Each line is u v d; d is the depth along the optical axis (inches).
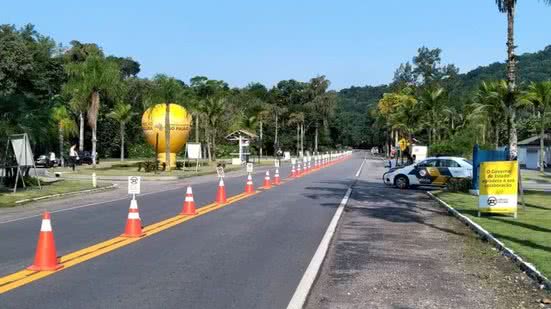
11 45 1448.1
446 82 4079.7
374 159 3617.1
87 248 455.2
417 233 567.8
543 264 382.6
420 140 3036.4
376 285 349.4
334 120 5378.9
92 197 954.7
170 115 1894.7
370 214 730.2
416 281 360.2
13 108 1149.1
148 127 1926.7
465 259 432.5
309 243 490.3
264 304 299.1
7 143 1021.8
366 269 396.8
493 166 655.8
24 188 1046.4
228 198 901.2
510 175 652.1
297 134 4471.0
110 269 379.9
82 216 676.1
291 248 465.1
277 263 404.2
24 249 452.4
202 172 1729.8
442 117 2714.1
